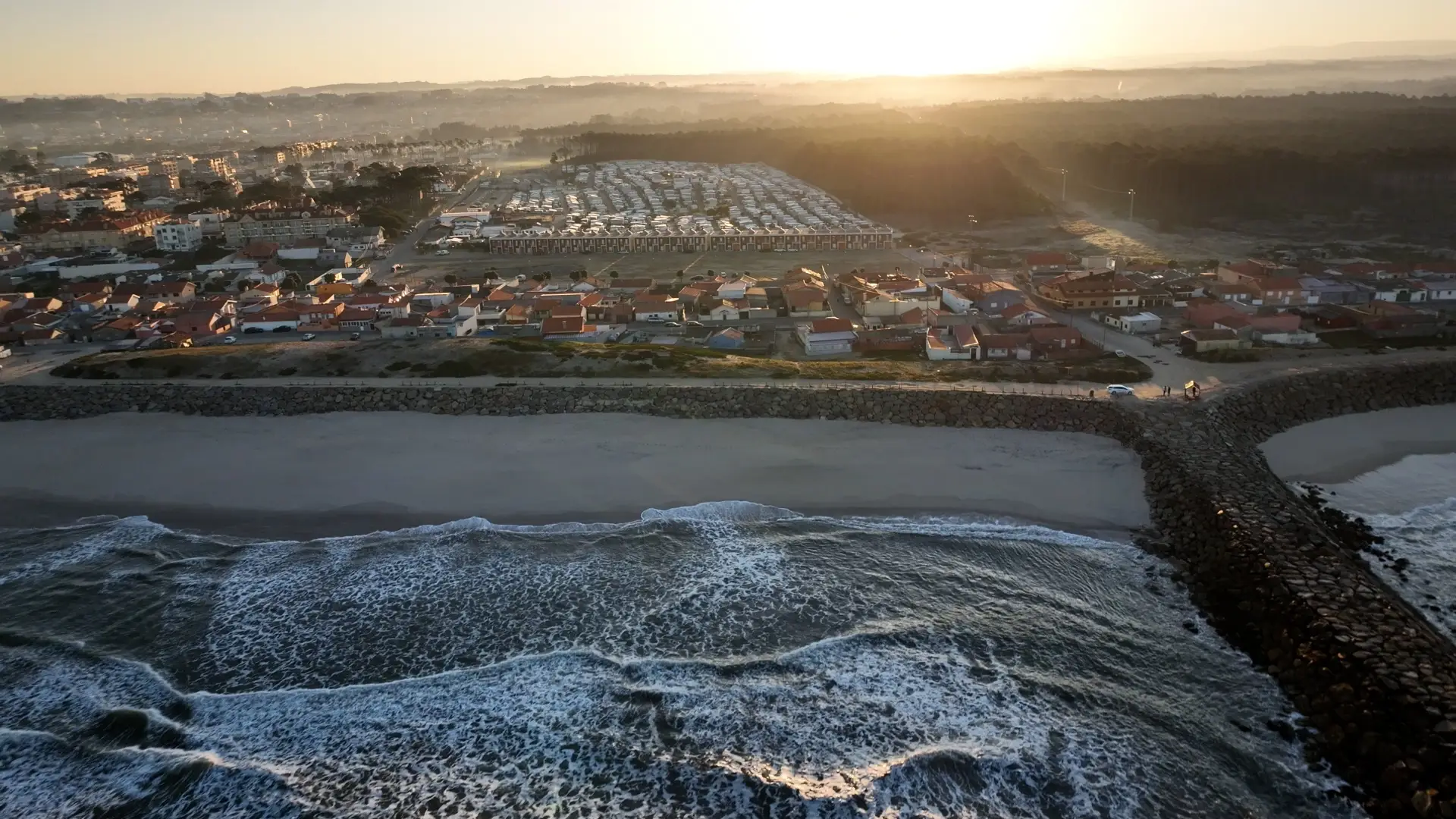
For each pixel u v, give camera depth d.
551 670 39.59
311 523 55.62
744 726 35.97
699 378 78.69
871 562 48.97
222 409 75.06
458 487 60.19
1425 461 61.66
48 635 43.16
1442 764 31.84
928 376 77.62
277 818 31.72
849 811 31.47
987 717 36.31
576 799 32.44
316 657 41.50
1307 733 35.38
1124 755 34.22
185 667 40.81
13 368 87.81
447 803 32.41
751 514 55.31
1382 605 41.31
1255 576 44.44
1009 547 50.78
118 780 33.44
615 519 55.19
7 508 58.34
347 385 77.88
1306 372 75.56
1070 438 66.00
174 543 52.84
